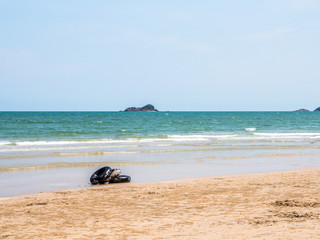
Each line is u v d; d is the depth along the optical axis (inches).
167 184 538.0
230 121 3531.0
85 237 276.8
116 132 1898.4
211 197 431.5
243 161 830.5
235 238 259.4
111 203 409.4
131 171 684.1
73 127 2293.3
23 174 644.7
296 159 874.8
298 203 381.4
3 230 302.2
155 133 1888.5
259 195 435.8
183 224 310.0
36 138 1483.8
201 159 854.5
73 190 505.0
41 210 378.3
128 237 273.6
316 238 253.6
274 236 260.5
